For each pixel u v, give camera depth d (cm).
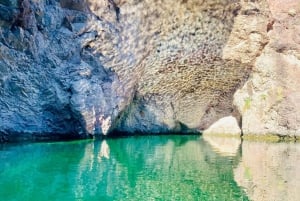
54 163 847
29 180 685
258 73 1558
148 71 1506
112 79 1368
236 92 1631
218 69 1562
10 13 1059
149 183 708
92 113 1275
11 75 1115
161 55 1472
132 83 1452
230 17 1439
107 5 1338
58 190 629
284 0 1459
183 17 1401
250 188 680
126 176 758
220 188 680
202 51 1494
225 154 1095
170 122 1645
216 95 1655
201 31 1445
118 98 1392
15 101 1141
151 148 1193
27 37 1128
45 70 1197
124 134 1580
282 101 1526
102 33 1337
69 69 1256
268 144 1385
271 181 735
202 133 1691
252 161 966
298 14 1470
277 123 1541
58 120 1245
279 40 1497
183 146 1272
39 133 1214
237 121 1639
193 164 912
